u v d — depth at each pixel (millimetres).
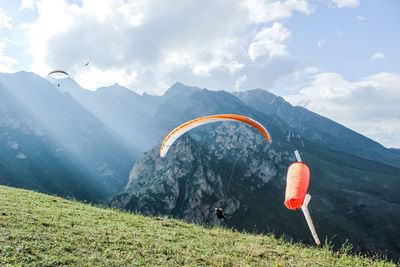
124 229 13945
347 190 191750
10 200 15648
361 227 153500
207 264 11031
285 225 151625
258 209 161500
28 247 9773
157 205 142500
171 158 186375
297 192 8555
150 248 11688
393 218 153500
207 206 152375
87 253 10289
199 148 188000
